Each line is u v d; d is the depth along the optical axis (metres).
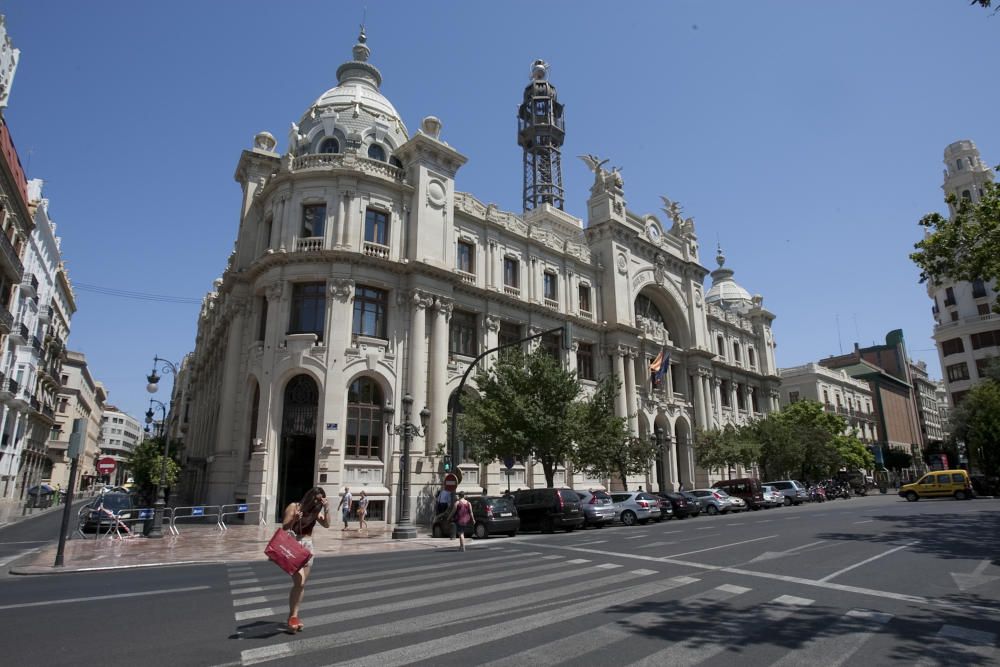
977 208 22.19
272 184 33.31
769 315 69.00
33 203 44.00
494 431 29.56
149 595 10.70
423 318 32.72
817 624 8.16
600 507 28.77
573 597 10.04
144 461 44.81
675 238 55.12
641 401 46.75
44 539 23.20
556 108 63.97
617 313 45.34
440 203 34.81
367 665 6.40
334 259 30.80
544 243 41.97
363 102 37.59
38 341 56.34
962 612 8.89
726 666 6.41
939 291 78.31
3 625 8.35
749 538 19.27
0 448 50.03
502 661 6.54
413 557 16.53
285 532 8.05
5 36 34.41
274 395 29.64
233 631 7.90
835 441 64.81
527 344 38.94
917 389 111.56
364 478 29.53
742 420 60.38
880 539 18.20
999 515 26.06
